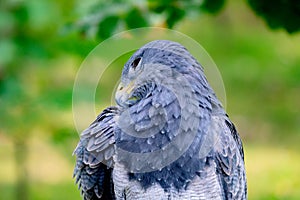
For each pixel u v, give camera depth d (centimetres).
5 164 2070
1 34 1541
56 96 1529
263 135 2498
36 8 1516
